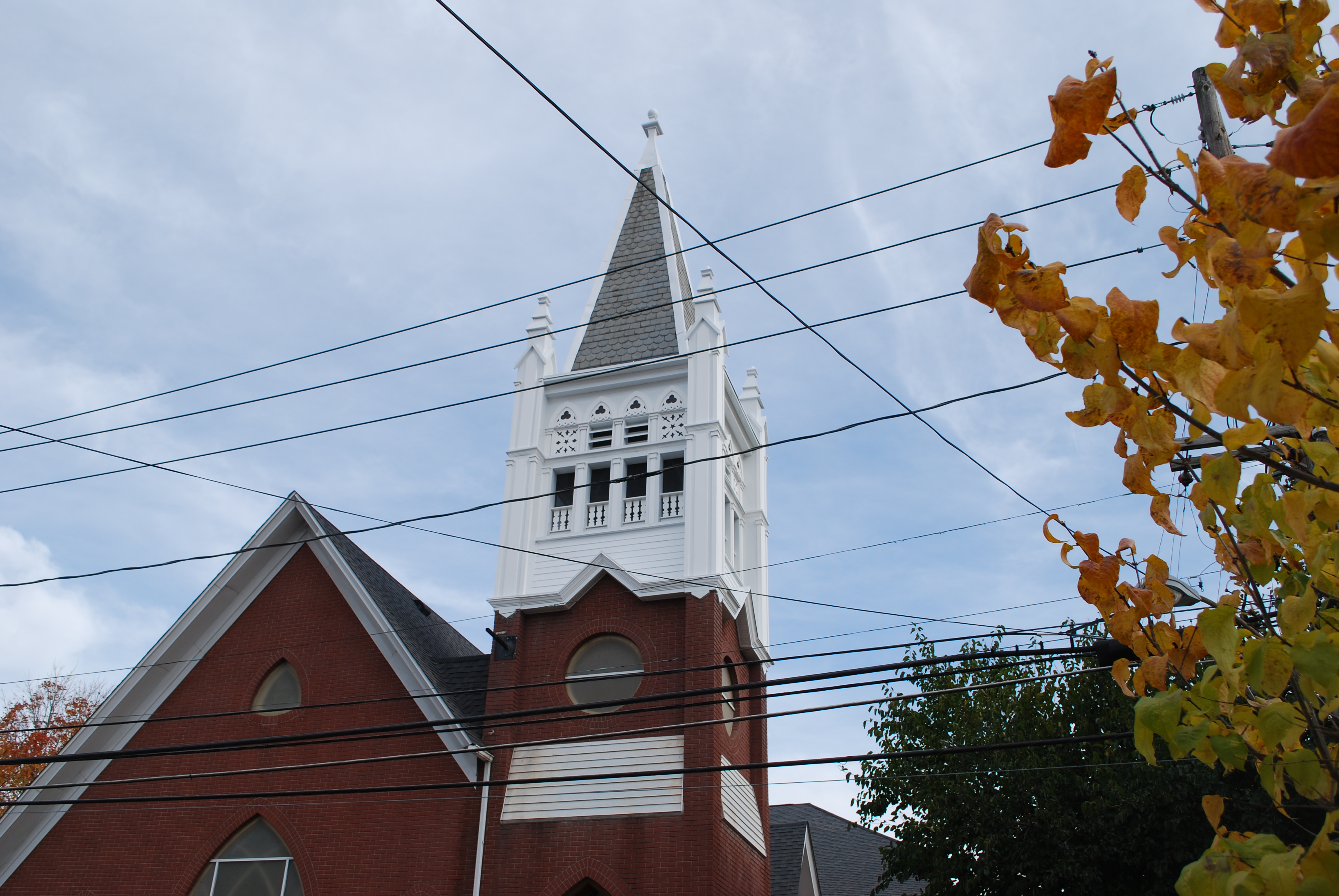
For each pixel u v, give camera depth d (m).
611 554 28.14
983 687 14.70
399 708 26.17
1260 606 5.52
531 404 30.84
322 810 25.28
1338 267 4.43
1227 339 4.21
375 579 30.53
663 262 33.53
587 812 24.52
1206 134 12.16
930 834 26.06
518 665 27.09
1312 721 4.91
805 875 36.94
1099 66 4.93
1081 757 24.75
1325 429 5.75
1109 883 24.16
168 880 25.09
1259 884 4.43
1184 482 10.39
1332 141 3.60
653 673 17.20
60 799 26.75
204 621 28.55
